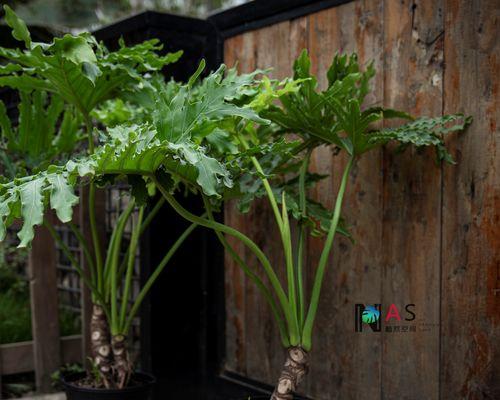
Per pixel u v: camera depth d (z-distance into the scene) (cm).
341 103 181
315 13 221
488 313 174
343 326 215
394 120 196
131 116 229
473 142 176
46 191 144
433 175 187
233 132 187
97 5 440
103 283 218
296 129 190
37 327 278
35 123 223
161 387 264
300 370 165
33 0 385
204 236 271
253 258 248
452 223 182
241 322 255
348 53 210
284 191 184
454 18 180
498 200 171
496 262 171
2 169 290
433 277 188
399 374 198
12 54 185
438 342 187
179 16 263
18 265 399
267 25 238
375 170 204
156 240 263
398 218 197
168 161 156
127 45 273
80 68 185
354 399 212
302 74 180
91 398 204
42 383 279
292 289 166
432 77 186
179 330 269
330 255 220
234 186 182
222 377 261
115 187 290
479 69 174
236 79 175
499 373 171
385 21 199
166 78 259
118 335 213
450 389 184
